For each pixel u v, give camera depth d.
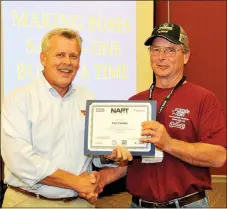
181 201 1.72
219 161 1.72
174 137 1.77
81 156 1.88
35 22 3.80
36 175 1.71
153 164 1.79
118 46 4.00
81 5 3.92
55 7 3.85
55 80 1.81
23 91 1.82
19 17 3.76
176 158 1.75
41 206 1.84
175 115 1.78
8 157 1.76
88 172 1.96
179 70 1.87
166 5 4.43
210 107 1.76
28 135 1.78
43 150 1.79
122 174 2.01
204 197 1.77
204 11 4.43
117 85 4.01
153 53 1.88
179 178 1.74
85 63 3.93
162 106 1.82
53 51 1.80
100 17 3.96
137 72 4.04
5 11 3.72
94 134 1.73
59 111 1.85
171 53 1.83
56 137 1.82
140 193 1.81
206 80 4.50
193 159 1.67
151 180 1.77
